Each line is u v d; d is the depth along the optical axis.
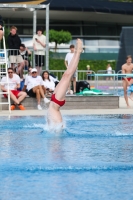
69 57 25.47
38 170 7.42
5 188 6.34
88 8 62.09
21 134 11.87
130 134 11.77
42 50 27.22
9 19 64.06
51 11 61.50
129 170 7.48
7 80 21.08
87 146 9.89
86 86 25.34
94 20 66.50
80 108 23.03
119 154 8.87
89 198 5.88
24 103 22.55
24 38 63.78
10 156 8.60
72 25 65.88
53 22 65.50
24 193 6.10
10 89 22.36
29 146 9.84
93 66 55.88
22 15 62.97
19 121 15.30
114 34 66.69
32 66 29.22
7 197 5.92
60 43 59.81
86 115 18.06
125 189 6.29
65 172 7.29
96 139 11.04
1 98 22.16
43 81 23.73
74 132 12.18
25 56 26.22
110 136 11.62
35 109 22.50
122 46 45.69
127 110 21.53
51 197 5.92
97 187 6.39
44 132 12.19
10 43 26.20
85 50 64.31
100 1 67.19
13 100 21.98
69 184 6.55
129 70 27.14
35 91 22.34
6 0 32.09
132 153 8.98
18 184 6.55
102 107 23.25
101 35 66.25
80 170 7.45
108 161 8.10
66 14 63.28
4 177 6.95
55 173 7.21
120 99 29.64
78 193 6.09
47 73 23.80
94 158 8.41
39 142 10.45
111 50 65.44
